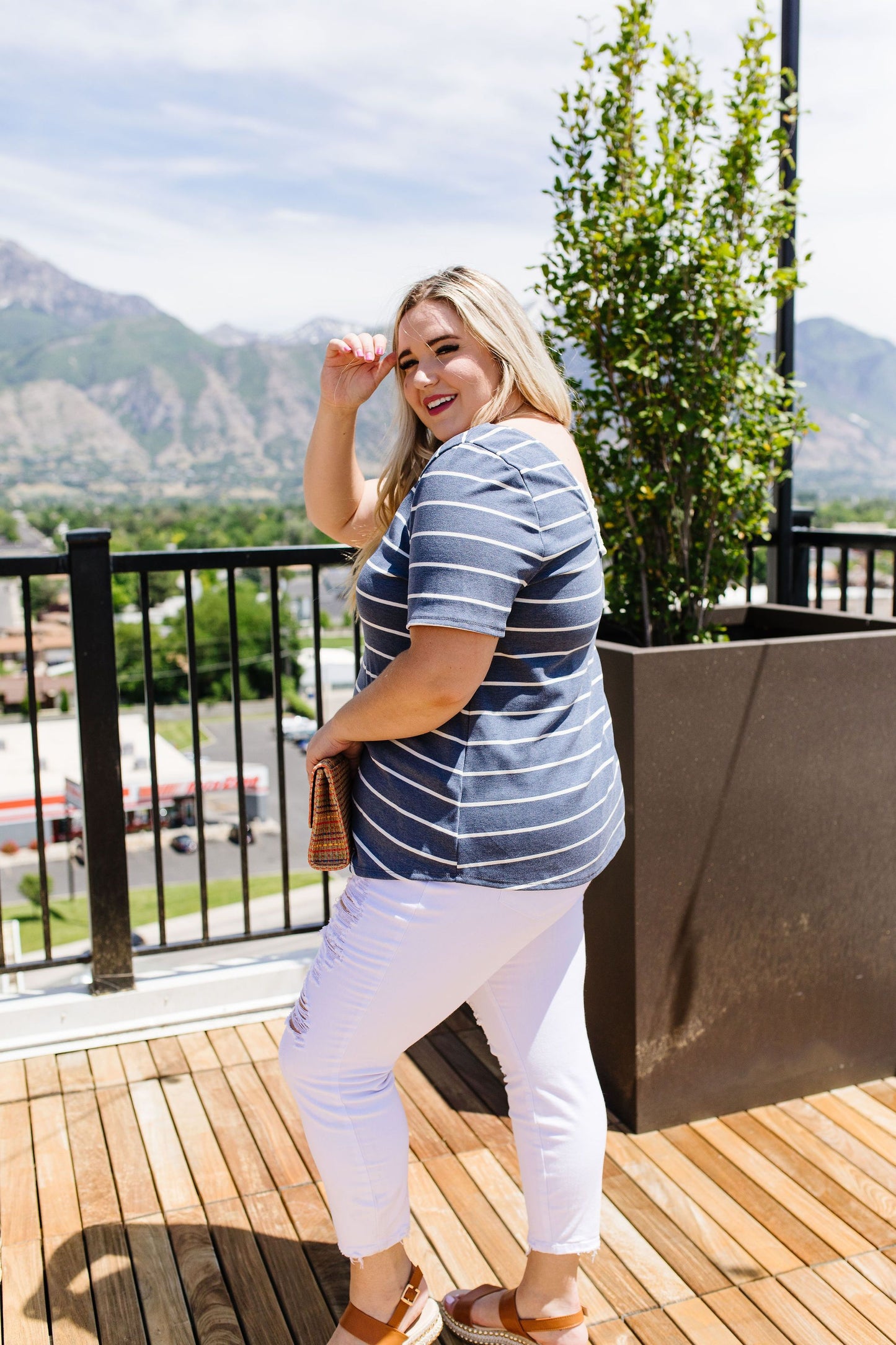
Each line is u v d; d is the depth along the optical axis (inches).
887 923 79.4
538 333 47.9
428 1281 59.4
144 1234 64.4
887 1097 79.0
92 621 85.4
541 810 43.3
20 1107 79.1
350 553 92.2
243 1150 73.3
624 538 90.7
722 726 70.4
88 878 88.7
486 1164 71.2
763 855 73.5
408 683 40.4
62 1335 56.1
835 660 73.5
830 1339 55.1
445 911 43.4
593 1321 56.7
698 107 81.8
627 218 81.3
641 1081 73.1
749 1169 69.8
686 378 82.4
